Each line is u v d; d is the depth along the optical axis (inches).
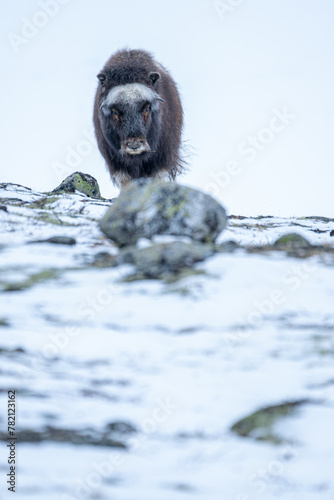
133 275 1405.0
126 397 907.4
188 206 1555.1
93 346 1083.9
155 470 709.9
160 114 2455.7
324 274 1448.1
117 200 1600.6
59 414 846.5
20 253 1601.9
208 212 1561.3
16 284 1371.8
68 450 748.6
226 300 1279.5
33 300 1279.5
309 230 2293.3
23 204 2426.2
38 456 727.7
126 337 1119.0
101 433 801.6
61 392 916.0
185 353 1061.1
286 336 1130.0
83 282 1381.6
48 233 1881.2
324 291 1347.2
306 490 669.9
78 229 1955.0
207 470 711.1
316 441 773.9
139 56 2471.7
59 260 1542.8
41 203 2484.0
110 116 2406.5
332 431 794.8
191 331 1146.7
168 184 1585.9
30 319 1188.5
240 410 864.3
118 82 2399.1
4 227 1950.1
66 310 1233.4
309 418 826.2
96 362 1030.4
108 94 2396.7
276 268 1460.4
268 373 980.6
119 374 984.3
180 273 1403.8
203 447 768.9
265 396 898.7
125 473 698.2
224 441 788.0
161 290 1330.0
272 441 783.1
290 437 783.7
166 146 2549.2
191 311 1227.2
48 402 880.3
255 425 812.0
